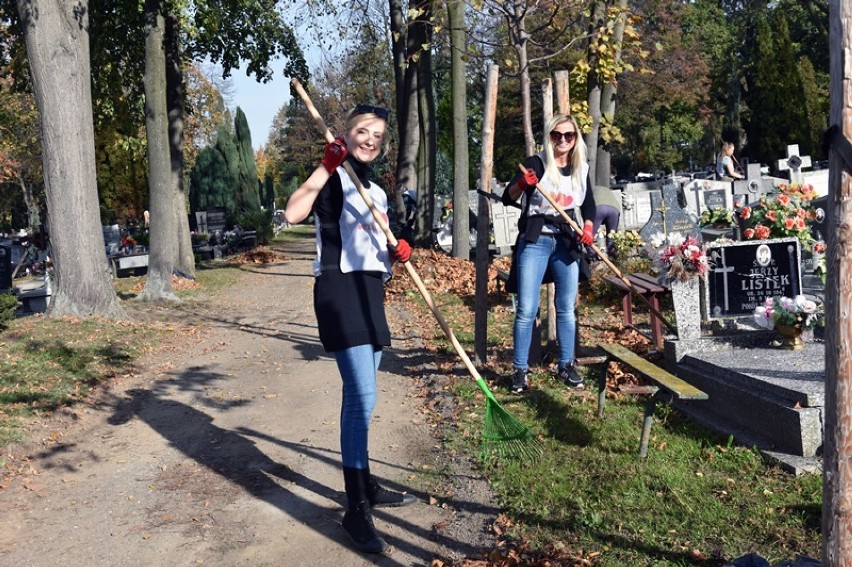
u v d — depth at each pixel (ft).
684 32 137.39
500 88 109.40
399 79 72.84
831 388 8.55
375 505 16.83
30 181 158.71
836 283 8.42
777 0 134.72
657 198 42.83
